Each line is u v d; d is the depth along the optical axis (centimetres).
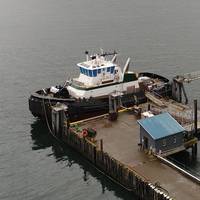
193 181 6206
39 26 17675
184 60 12469
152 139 6862
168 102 8956
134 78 9219
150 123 7100
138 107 8531
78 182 6981
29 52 14225
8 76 12006
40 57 13612
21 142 8375
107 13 19112
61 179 7100
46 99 8681
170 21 17000
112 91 9019
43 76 11881
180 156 7369
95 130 7812
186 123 7806
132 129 7881
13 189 6888
